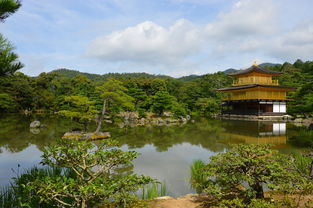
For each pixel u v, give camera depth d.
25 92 47.88
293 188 4.77
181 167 10.89
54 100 50.25
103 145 4.92
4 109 46.78
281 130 24.06
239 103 47.28
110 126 29.48
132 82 60.28
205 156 13.28
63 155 4.39
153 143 17.61
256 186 5.50
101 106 32.12
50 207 5.12
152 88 61.38
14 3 4.51
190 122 35.59
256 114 39.16
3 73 4.82
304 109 27.19
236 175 5.36
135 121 36.25
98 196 4.24
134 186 4.60
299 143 16.31
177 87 68.50
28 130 24.27
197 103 50.94
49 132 22.72
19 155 13.55
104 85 20.11
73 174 7.35
